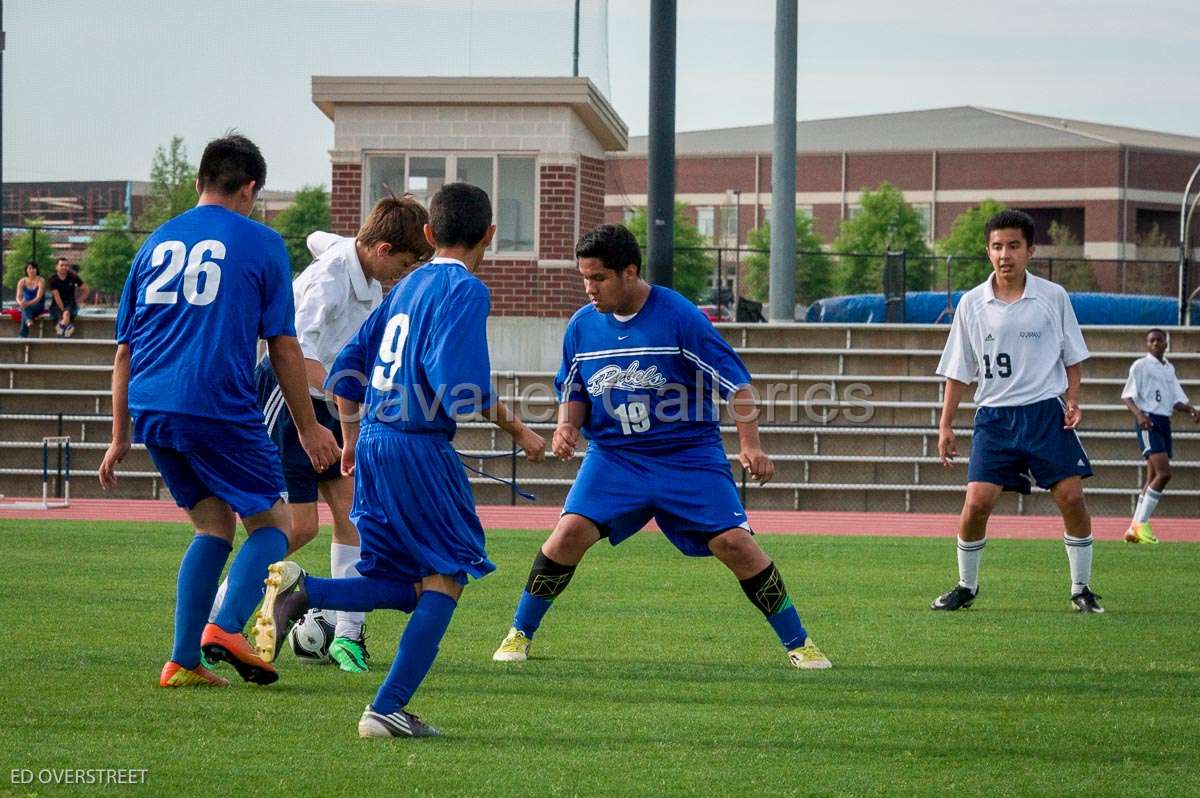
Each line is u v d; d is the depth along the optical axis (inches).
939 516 2488.9
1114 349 2832.2
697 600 1229.7
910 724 706.2
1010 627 1082.7
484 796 550.0
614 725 695.7
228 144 777.6
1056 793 569.9
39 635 961.5
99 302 4119.1
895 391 2758.4
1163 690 809.5
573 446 919.0
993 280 1202.6
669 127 2386.8
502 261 2952.8
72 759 598.5
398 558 671.1
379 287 916.0
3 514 2198.6
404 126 2972.4
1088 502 2603.3
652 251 2402.8
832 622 1106.7
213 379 741.9
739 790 568.1
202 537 775.7
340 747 630.5
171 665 770.8
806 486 2625.5
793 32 3016.7
